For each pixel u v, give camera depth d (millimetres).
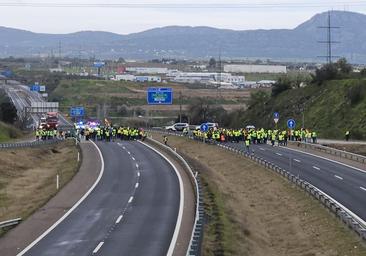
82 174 120500
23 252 56688
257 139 188625
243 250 62750
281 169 115312
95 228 68812
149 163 138000
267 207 94750
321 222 77188
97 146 183125
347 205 85375
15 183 125500
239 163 141625
